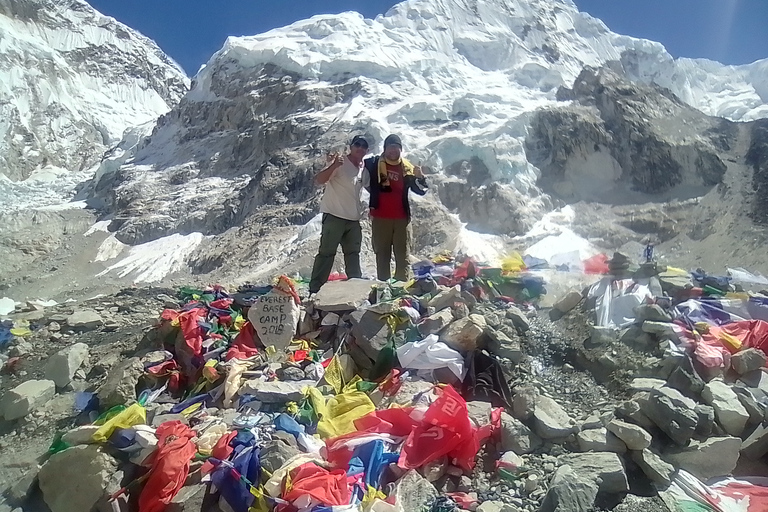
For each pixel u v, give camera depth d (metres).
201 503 4.35
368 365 6.23
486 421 5.15
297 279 9.51
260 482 4.39
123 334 7.69
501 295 7.71
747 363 5.96
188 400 5.95
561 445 5.11
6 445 5.85
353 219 8.09
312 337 6.99
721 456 5.00
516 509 4.36
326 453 4.66
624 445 5.01
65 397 6.43
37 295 41.22
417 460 4.64
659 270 7.59
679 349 5.93
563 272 9.03
